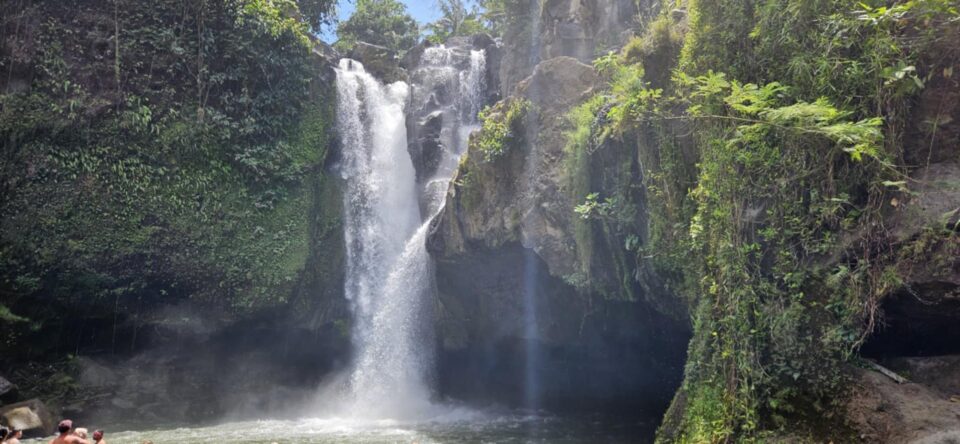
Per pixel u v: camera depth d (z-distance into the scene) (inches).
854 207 335.3
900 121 325.7
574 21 821.9
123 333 795.4
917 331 344.5
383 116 1047.0
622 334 696.4
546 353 803.4
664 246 465.4
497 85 1042.7
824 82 335.6
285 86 920.9
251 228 842.8
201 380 856.9
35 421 641.6
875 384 323.0
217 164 832.3
